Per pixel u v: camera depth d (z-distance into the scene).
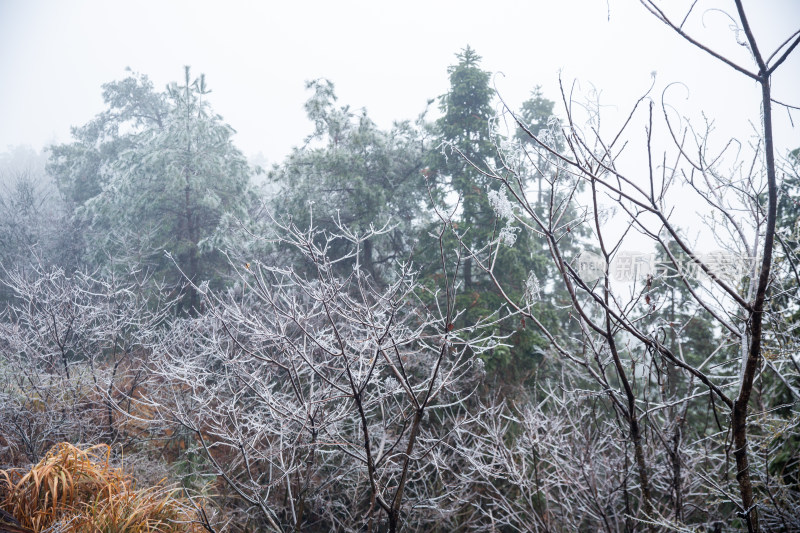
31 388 6.16
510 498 7.46
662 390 3.30
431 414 7.68
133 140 18.77
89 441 5.75
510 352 9.23
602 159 2.53
